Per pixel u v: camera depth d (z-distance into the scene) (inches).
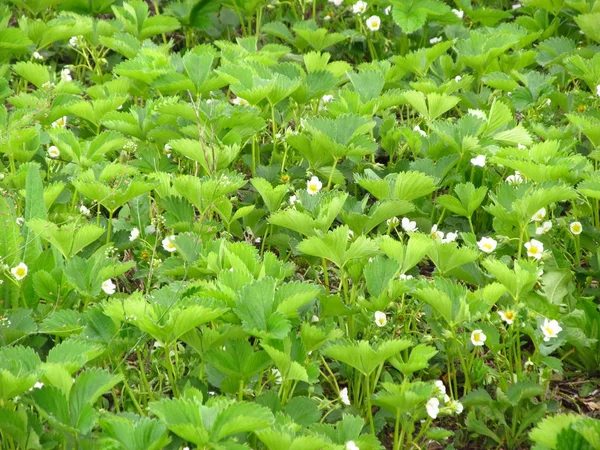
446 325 95.2
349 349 86.0
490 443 92.4
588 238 104.6
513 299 94.9
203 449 78.5
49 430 85.3
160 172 101.5
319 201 98.3
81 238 94.6
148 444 77.9
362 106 113.0
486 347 99.0
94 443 80.8
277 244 104.1
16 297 94.6
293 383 89.0
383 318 92.4
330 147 105.0
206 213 105.0
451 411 88.0
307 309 90.1
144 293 103.1
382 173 113.7
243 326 84.4
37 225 93.2
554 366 92.0
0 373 78.8
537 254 98.3
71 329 87.1
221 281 87.6
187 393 81.7
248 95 108.8
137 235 102.3
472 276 96.7
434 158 112.7
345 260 93.4
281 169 112.6
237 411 78.7
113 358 88.6
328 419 91.0
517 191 100.7
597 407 95.7
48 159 111.0
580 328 96.6
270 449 79.8
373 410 93.5
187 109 106.2
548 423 80.0
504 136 110.8
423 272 109.1
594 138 110.1
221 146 105.5
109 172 100.7
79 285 91.7
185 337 86.8
